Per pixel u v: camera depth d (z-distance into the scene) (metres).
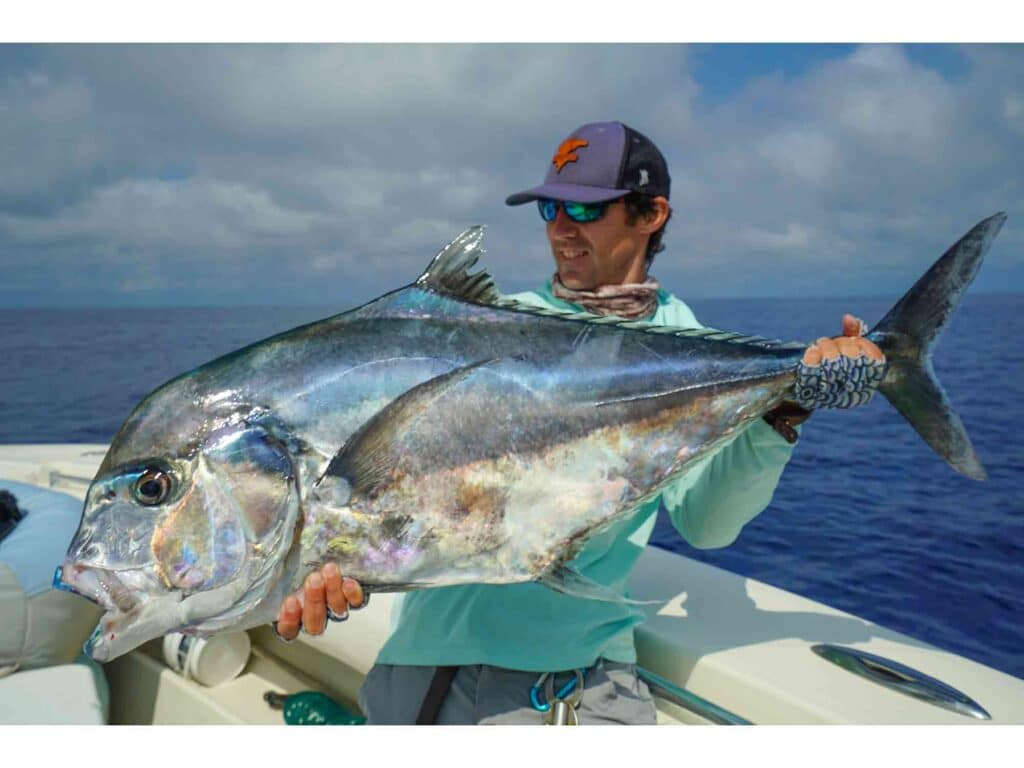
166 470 1.51
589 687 1.99
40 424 14.61
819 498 6.81
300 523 1.52
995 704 1.96
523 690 1.94
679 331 1.76
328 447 1.55
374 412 1.58
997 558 5.18
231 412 1.54
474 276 1.71
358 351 1.61
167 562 1.49
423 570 1.56
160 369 25.02
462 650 1.95
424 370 1.61
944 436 1.69
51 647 2.28
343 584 1.50
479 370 1.62
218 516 1.50
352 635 2.56
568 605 1.95
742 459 1.86
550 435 1.64
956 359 16.59
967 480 7.41
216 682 2.74
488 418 1.61
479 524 1.59
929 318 1.71
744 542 5.68
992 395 11.78
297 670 2.86
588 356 1.69
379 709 2.07
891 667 2.07
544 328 1.70
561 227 2.19
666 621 2.38
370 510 1.52
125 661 2.85
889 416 11.44
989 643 3.93
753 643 2.25
